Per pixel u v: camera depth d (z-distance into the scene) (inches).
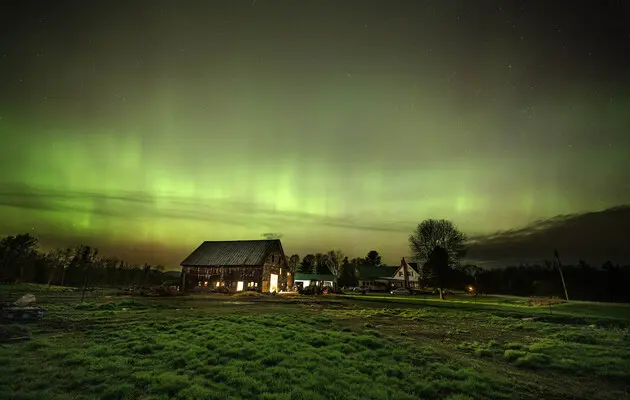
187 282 2207.2
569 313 1195.3
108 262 2898.6
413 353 544.4
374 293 2945.4
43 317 707.4
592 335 766.5
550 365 501.7
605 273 2541.8
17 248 2316.7
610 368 487.8
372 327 794.8
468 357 542.0
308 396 339.3
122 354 453.1
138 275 2915.8
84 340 521.3
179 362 422.9
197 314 890.1
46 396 308.8
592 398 384.8
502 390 394.3
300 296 1931.6
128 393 324.5
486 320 1012.5
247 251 2256.4
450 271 2301.9
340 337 625.6
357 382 393.4
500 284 3329.2
